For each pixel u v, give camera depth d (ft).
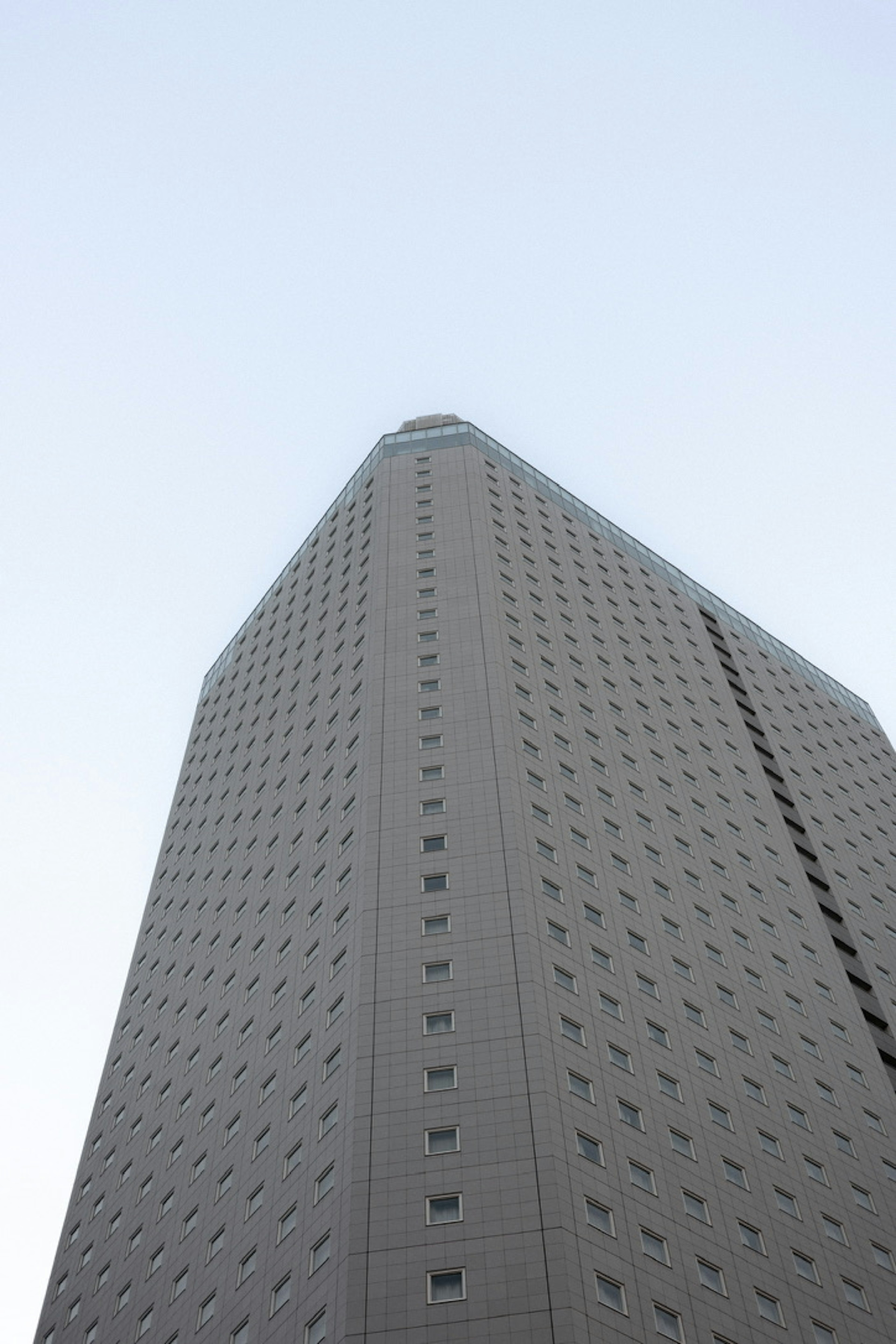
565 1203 136.15
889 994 223.71
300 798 223.10
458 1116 145.28
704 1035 179.01
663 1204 146.30
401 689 219.20
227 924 219.20
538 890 179.32
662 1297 135.03
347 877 188.24
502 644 232.53
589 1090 153.89
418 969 164.96
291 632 285.23
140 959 244.42
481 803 191.52
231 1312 145.69
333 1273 134.10
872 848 273.54
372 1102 148.15
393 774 199.31
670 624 301.84
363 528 285.84
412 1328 125.08
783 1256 151.64
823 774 289.33
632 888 197.06
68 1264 187.73
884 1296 155.22
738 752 267.80
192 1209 168.86
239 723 278.87
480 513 276.82
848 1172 172.35
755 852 235.40
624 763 229.04
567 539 298.35
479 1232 132.77
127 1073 216.54
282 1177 154.81
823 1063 191.62
